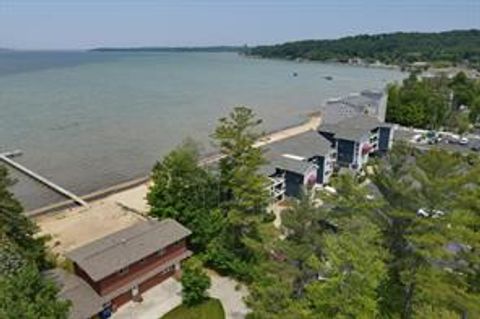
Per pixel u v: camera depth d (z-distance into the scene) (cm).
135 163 7962
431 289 2531
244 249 4112
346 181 3694
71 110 12619
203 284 3700
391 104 11094
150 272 3816
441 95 11775
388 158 3475
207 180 4550
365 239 2533
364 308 2284
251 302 3184
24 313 2056
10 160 7756
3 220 3406
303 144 6688
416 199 2786
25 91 16212
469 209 2678
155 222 4247
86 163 7875
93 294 3353
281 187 5872
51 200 6178
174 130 10538
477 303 2388
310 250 3012
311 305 2639
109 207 5856
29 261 3206
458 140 8675
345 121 8025
